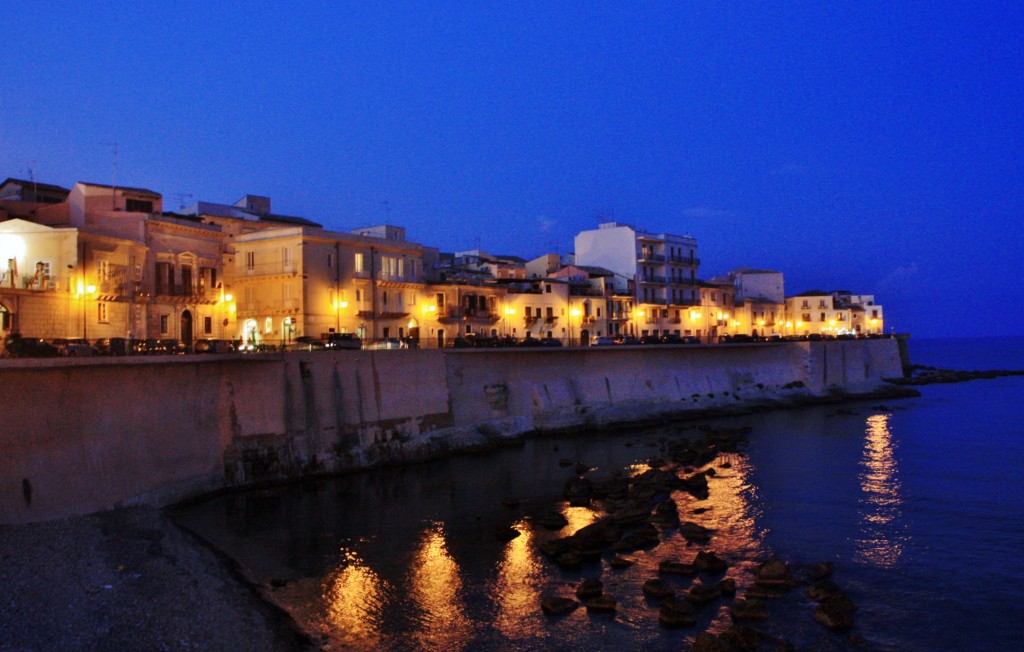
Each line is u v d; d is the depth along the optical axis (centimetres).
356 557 3416
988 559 3394
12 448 3183
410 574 3212
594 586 3000
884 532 3809
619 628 2714
